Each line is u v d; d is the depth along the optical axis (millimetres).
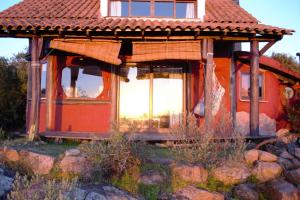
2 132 10664
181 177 7434
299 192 7129
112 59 10383
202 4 12211
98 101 12273
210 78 10391
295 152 8562
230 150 8414
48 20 10984
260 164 7832
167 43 10633
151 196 6871
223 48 12852
